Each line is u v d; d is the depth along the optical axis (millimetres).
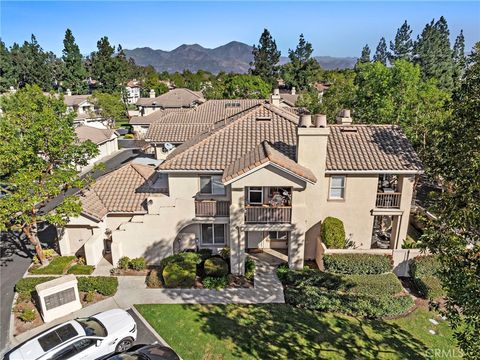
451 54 92500
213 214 20812
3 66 106062
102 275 20406
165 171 20188
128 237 21219
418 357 14414
